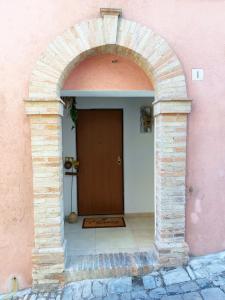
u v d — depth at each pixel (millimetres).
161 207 2816
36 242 2682
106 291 2574
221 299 2363
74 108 4410
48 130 2604
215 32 2797
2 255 2693
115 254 3082
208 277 2666
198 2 2752
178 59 2717
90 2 2621
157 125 2863
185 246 2850
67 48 2578
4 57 2564
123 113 4629
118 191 4750
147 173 4719
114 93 3197
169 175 2783
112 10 2549
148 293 2510
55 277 2703
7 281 2711
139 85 2930
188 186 2883
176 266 2852
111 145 4695
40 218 2664
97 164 4699
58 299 2514
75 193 4676
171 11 2723
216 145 2877
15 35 2566
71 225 4234
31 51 2590
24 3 2562
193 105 2805
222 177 2920
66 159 4613
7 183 2654
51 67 2572
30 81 2561
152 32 2648
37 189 2637
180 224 2846
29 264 2732
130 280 2721
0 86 2578
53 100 2551
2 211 2666
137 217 4668
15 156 2646
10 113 2607
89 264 2836
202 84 2809
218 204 2943
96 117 4645
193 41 2770
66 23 2613
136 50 2641
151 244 3420
